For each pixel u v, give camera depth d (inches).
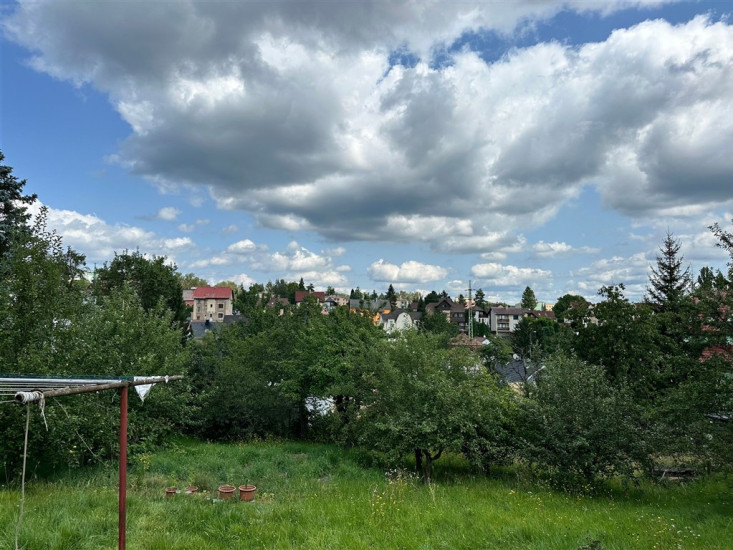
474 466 596.4
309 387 883.4
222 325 1339.8
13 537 243.0
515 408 575.5
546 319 2113.7
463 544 277.1
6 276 476.1
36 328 464.1
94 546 254.2
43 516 283.6
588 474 495.8
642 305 671.1
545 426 512.1
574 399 504.4
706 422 413.1
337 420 826.8
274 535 288.2
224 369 918.4
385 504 362.9
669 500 445.7
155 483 478.9
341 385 783.7
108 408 493.4
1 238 798.5
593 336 687.1
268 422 925.2
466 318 4286.4
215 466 608.7
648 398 636.1
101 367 503.8
